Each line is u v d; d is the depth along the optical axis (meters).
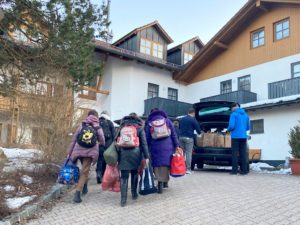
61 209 5.99
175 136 6.90
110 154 6.13
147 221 5.18
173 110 26.27
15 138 11.04
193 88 28.92
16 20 9.74
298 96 17.08
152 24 28.03
